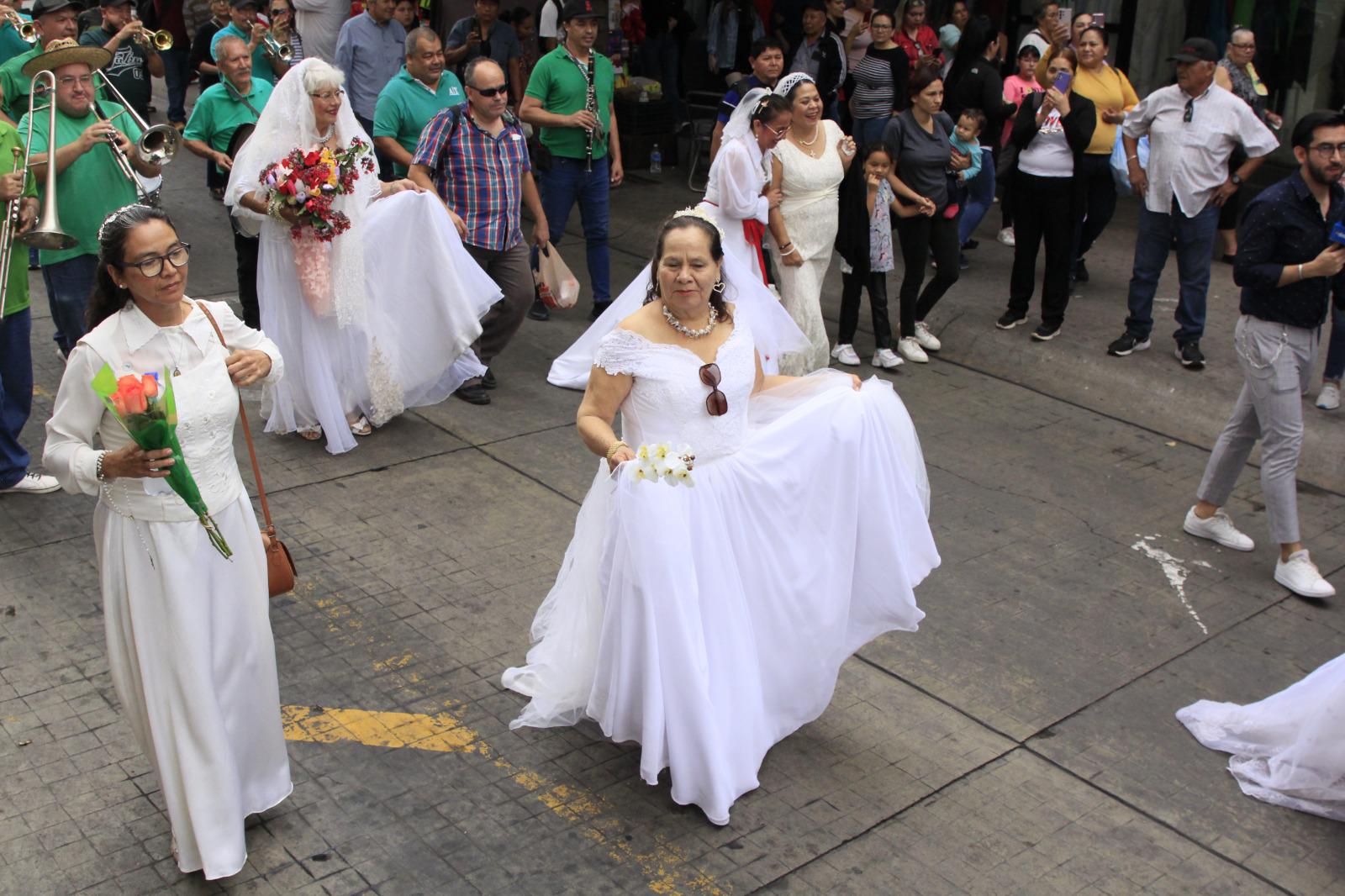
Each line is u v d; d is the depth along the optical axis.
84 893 3.54
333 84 6.19
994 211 12.21
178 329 3.44
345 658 4.77
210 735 3.43
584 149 8.43
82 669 4.59
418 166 6.98
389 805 3.99
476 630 5.01
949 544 6.03
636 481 3.73
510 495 6.22
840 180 7.44
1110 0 11.78
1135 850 4.04
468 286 6.80
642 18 13.23
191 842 3.51
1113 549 6.09
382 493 6.15
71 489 3.32
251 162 6.21
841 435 4.10
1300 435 5.65
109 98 9.12
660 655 3.79
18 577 5.17
